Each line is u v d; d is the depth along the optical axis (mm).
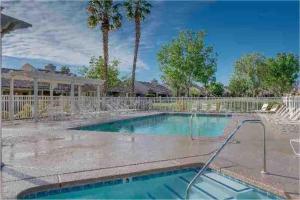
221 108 23641
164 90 62969
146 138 9398
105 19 28672
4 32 6500
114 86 41938
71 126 12562
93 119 16219
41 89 31906
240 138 9289
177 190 5227
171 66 36812
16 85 29094
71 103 17625
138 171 5496
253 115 19281
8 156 6664
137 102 24625
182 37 36250
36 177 5078
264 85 53000
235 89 58281
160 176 5734
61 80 17125
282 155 6770
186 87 37375
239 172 5402
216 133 14133
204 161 6215
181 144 8273
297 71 47875
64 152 7129
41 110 16203
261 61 52594
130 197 4984
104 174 5270
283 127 11992
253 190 4965
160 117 21609
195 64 36156
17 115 15289
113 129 15555
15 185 4672
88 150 7402
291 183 4793
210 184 5438
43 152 7141
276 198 4531
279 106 21453
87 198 4965
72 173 5320
